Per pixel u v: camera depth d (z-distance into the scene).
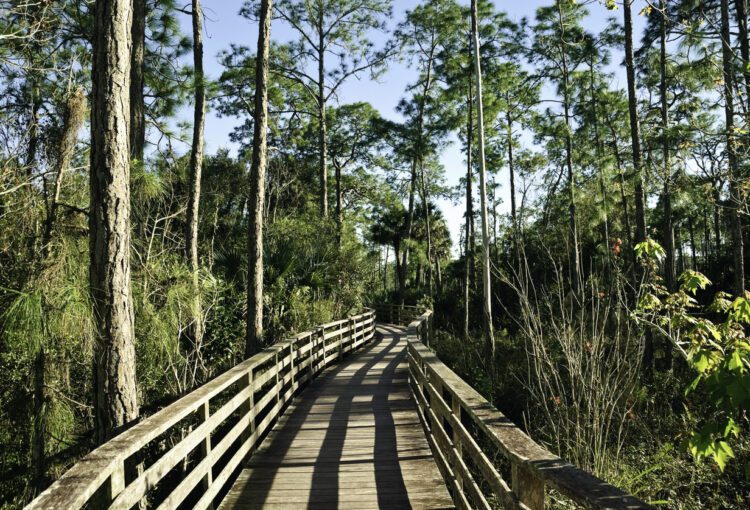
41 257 5.34
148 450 6.87
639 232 15.30
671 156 9.59
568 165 24.03
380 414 8.14
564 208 20.69
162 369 7.63
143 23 11.66
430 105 28.53
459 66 23.94
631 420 7.93
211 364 10.41
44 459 5.92
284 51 27.22
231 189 29.55
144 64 13.13
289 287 15.30
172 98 13.43
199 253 15.41
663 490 6.20
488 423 3.03
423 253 29.98
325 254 18.25
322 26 27.02
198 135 13.43
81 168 6.07
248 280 11.66
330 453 6.18
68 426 6.04
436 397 5.46
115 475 2.79
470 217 24.16
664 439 7.67
